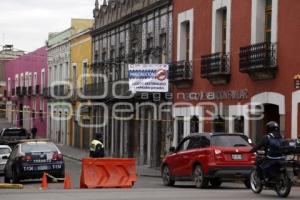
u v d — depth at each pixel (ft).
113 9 154.92
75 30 194.70
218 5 100.22
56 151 87.45
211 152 66.64
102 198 52.03
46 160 85.81
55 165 86.17
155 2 126.00
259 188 57.00
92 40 172.65
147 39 131.95
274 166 54.65
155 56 126.21
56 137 213.05
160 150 124.16
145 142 132.57
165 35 122.11
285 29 82.12
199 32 107.04
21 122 264.31
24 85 260.21
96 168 73.36
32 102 247.50
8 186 74.79
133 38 139.33
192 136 72.02
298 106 79.00
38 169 85.10
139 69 109.40
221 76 96.94
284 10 82.53
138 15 136.67
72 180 93.81
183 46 114.52
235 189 66.18
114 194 56.59
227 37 97.09
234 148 66.95
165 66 109.81
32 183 86.79
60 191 61.77
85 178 72.64
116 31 152.76
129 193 57.93
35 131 208.95
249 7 90.74
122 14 148.05
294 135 79.51
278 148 54.85
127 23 144.56
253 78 88.94
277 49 83.76
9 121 287.89
